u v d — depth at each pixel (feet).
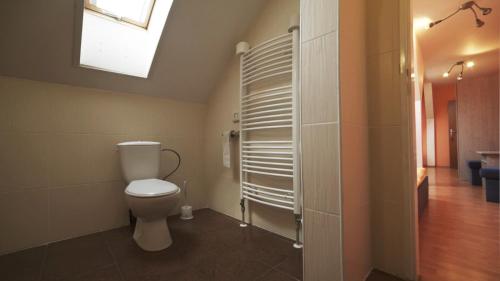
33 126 5.66
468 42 10.52
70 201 6.12
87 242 5.82
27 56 5.25
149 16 6.49
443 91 21.33
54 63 5.59
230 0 6.15
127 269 4.57
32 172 5.63
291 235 5.88
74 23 5.12
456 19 8.55
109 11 6.09
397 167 4.19
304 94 3.62
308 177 3.58
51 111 5.89
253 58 6.51
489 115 14.73
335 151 3.29
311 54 3.55
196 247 5.47
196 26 6.35
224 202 7.95
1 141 5.28
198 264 4.73
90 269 4.58
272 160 6.02
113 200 6.78
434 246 5.36
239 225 6.85
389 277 4.17
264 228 6.51
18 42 5.00
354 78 3.83
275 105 5.90
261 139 6.46
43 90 5.80
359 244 3.89
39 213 5.70
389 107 4.25
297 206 5.32
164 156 7.77
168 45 6.42
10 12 4.60
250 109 6.63
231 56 7.63
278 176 6.01
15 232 5.40
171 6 5.71
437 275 4.21
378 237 4.40
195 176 8.52
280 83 5.99
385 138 4.30
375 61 4.39
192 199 8.41
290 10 5.85
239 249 5.36
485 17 8.32
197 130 8.61
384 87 4.30
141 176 6.41
